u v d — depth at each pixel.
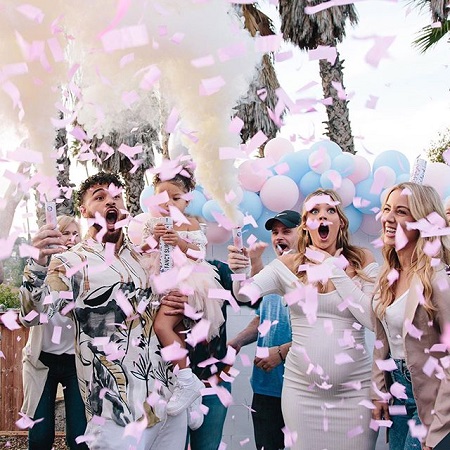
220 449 2.57
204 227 3.15
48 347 3.17
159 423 2.23
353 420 2.46
